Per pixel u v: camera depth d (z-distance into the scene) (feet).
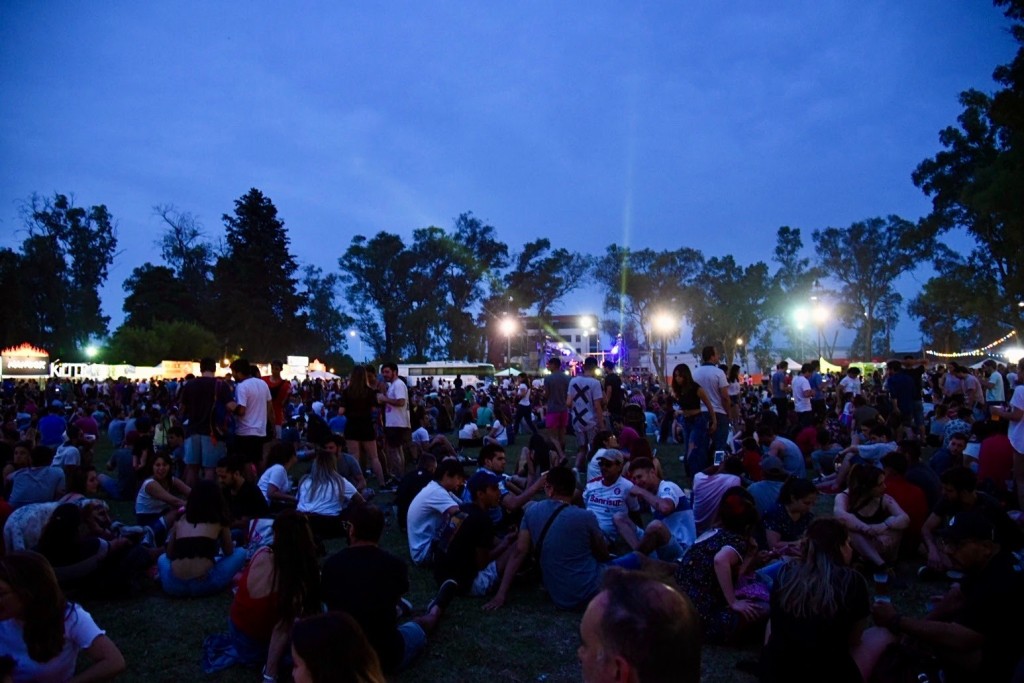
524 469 32.42
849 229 228.22
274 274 236.22
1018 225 96.68
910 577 20.26
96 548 19.21
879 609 12.79
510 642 16.29
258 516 23.41
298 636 6.85
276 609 14.25
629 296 228.02
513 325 216.54
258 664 15.03
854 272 230.48
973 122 131.13
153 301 234.79
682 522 22.02
